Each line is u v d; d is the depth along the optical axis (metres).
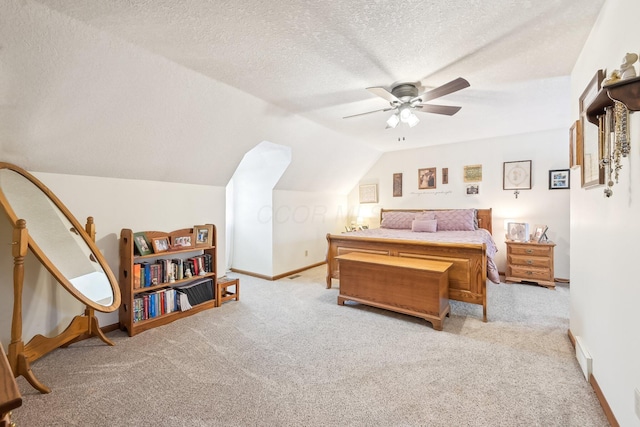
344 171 5.33
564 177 4.03
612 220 1.48
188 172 3.20
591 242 1.82
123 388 1.76
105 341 2.31
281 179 4.36
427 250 3.05
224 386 1.78
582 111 1.93
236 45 1.95
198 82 2.40
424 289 2.65
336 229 5.86
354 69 2.28
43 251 2.05
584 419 1.49
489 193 4.58
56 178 2.36
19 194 2.05
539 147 4.20
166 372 1.93
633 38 1.24
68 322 2.41
